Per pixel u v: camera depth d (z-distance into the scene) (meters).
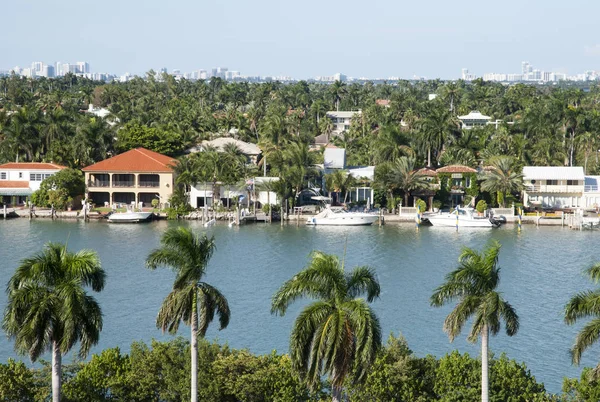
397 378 55.19
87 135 181.62
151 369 56.22
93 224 155.62
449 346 76.56
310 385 49.16
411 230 150.62
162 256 51.78
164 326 51.94
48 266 49.97
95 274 52.09
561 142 198.75
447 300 53.94
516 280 105.50
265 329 81.56
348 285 50.91
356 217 155.62
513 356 74.12
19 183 173.12
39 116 199.38
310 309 48.72
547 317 86.62
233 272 108.69
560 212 166.75
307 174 167.00
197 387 52.81
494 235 145.00
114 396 57.06
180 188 170.75
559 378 69.00
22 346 48.66
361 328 47.22
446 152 192.75
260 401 55.59
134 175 170.50
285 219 159.75
